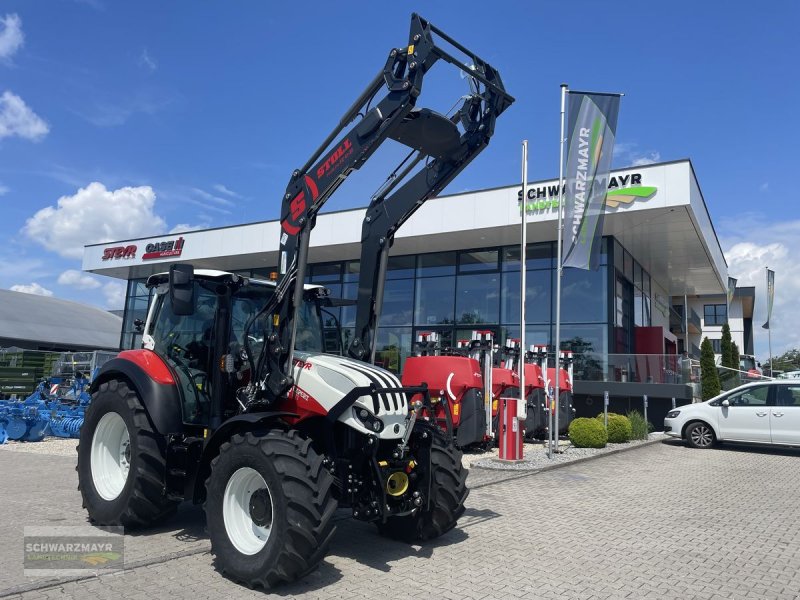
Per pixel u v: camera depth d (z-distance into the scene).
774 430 13.13
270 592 4.21
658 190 15.48
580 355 18.19
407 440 4.98
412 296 21.34
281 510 4.16
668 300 30.83
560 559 5.19
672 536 6.10
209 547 5.14
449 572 4.75
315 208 5.11
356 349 5.90
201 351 5.82
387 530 5.66
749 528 6.52
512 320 19.47
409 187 5.90
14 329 30.48
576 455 11.65
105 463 6.01
